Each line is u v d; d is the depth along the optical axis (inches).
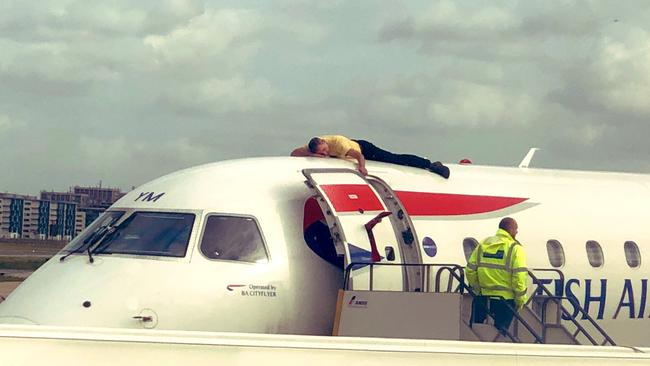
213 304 598.9
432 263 668.7
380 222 649.6
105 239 627.8
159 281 597.0
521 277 645.9
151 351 515.8
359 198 649.0
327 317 633.0
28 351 507.8
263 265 619.2
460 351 547.8
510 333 655.1
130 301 585.9
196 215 628.7
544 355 561.3
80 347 511.2
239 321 605.0
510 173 781.3
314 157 701.3
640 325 772.0
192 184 652.1
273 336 535.8
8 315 590.6
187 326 592.1
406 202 682.2
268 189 652.7
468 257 684.7
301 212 648.4
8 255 3799.2
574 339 669.3
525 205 741.9
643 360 575.8
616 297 755.4
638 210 794.2
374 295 612.1
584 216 761.6
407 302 614.9
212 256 614.9
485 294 653.3
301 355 530.0
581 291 738.2
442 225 688.4
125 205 658.2
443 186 713.6
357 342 542.6
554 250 733.9
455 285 676.7
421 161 723.4
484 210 715.4
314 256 637.9
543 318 678.5
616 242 763.4
